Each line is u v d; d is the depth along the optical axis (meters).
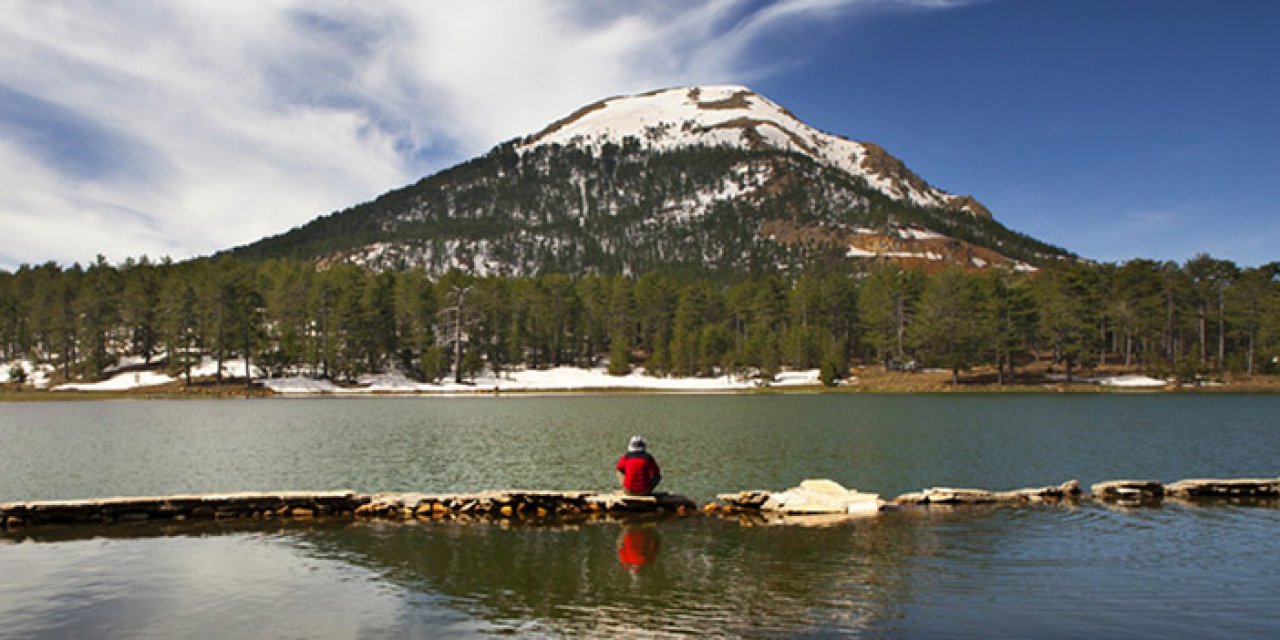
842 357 118.25
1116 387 105.38
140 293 114.56
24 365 121.31
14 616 12.15
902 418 56.22
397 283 135.12
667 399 92.31
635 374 128.75
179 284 108.38
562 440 40.66
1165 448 36.19
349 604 12.70
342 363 110.69
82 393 99.75
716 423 51.97
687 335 126.25
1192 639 10.99
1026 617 11.96
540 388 113.19
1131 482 23.11
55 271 141.38
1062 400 82.94
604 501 21.25
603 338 142.75
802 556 15.98
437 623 11.72
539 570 14.91
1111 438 40.62
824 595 13.18
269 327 123.06
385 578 14.38
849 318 139.50
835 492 22.17
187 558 15.97
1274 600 12.84
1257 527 18.66
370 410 69.88
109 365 115.31
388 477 28.17
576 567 15.14
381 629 11.44
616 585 13.84
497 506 21.03
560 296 138.00
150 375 109.31
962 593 13.27
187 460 32.72
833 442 39.00
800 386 113.88
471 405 79.38
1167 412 62.09
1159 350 127.38
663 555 16.16
